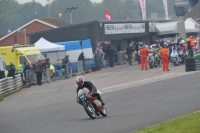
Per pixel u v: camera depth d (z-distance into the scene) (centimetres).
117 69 8531
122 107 3675
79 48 8706
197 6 15875
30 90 6325
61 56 8656
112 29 9594
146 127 2525
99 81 6412
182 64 7869
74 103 4306
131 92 4653
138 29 10306
